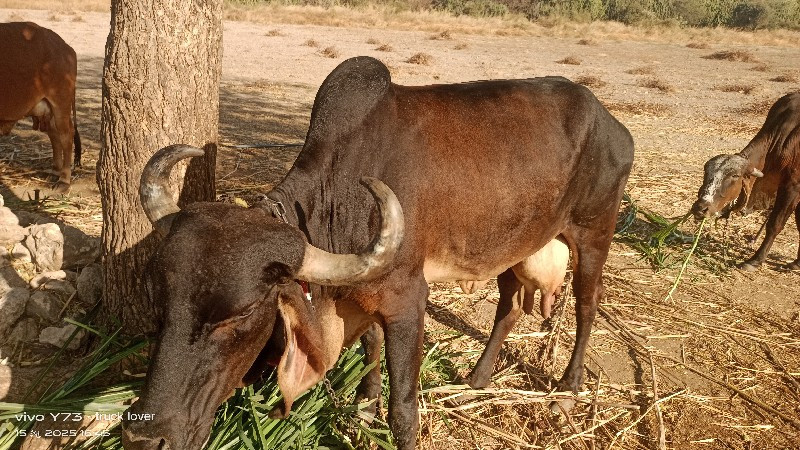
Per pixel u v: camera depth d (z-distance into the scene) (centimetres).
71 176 778
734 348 530
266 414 360
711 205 649
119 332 400
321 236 319
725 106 1608
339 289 315
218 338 247
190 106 377
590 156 407
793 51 3036
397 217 256
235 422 353
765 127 708
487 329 533
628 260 694
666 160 1076
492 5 4578
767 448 413
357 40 2661
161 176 275
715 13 4541
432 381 446
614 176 423
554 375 475
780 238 791
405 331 328
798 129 672
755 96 1769
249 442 337
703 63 2466
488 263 384
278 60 1978
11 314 405
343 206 321
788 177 678
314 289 303
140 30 355
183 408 243
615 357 509
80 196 710
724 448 411
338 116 323
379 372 412
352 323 345
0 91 696
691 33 3781
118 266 391
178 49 365
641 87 1847
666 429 427
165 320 245
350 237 323
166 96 367
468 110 365
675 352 521
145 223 382
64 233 455
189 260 244
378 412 411
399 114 337
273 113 1247
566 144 391
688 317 577
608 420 431
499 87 390
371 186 258
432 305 563
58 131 743
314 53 2178
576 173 402
